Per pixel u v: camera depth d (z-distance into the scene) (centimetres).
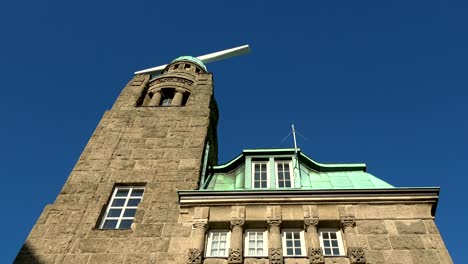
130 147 1916
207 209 1521
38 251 1417
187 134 1994
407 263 1298
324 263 1305
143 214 1545
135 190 1705
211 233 1475
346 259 1316
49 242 1451
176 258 1362
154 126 2062
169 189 1662
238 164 1884
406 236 1384
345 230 1412
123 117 2142
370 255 1326
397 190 1520
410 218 1447
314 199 1514
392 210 1477
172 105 2266
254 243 1425
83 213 1569
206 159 1919
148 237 1450
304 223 1442
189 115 2150
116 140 1962
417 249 1341
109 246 1429
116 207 1627
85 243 1443
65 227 1509
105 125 2073
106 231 1486
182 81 2611
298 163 1791
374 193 1518
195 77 2688
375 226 1423
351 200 1507
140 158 1844
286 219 1462
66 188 1684
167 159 1830
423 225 1420
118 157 1853
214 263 1326
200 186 1723
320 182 1703
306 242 1399
